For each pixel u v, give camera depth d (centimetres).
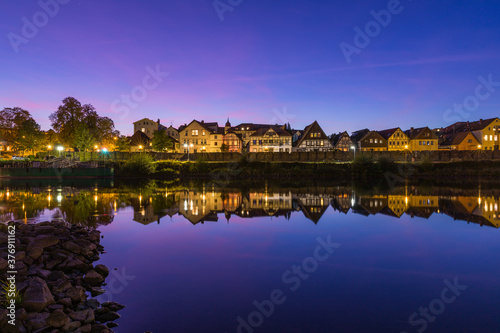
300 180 5359
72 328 620
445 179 5419
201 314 709
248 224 1678
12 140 7250
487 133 8800
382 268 1015
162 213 2006
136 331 641
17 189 3747
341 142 9006
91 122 6962
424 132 9125
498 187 3941
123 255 1142
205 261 1077
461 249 1228
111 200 2664
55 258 994
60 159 6022
